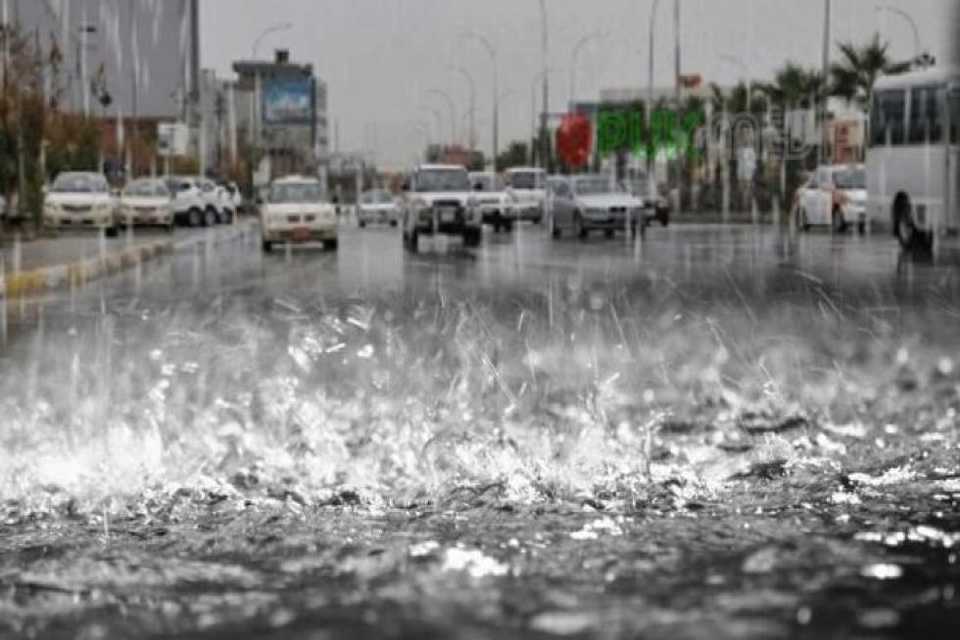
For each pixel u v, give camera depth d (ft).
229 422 59.16
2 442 55.06
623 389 69.00
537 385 70.74
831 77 470.39
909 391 69.05
